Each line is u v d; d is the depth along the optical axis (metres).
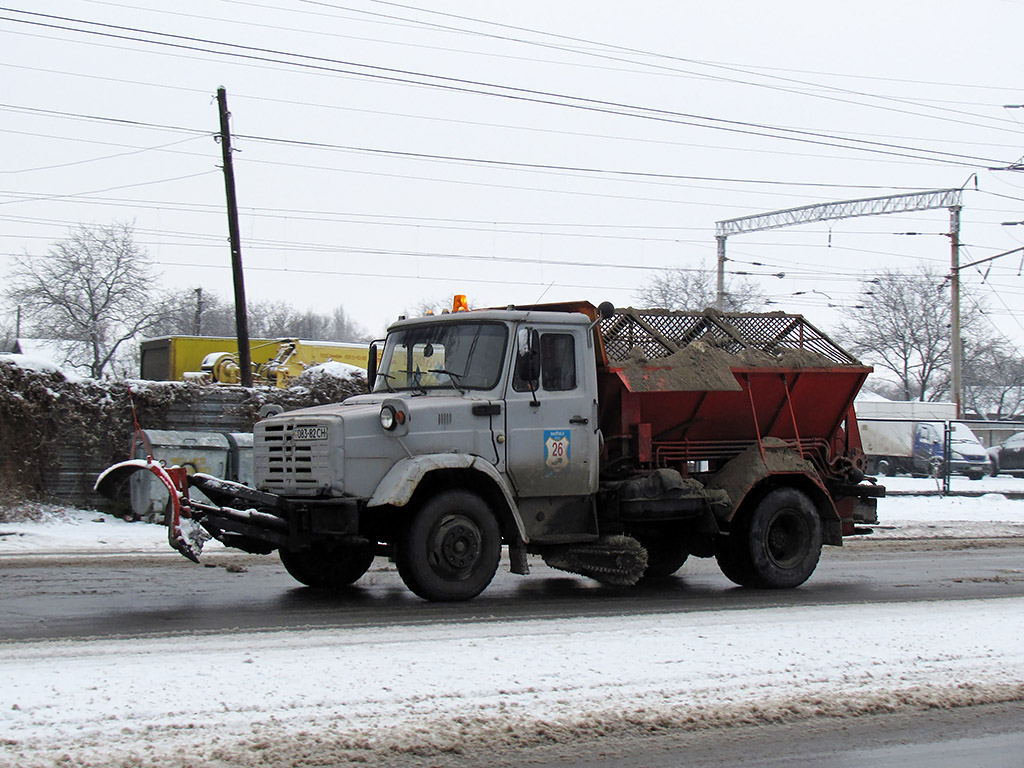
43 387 17.53
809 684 6.91
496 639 7.72
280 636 7.80
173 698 5.90
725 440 11.96
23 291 46.03
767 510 11.48
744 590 11.46
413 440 9.55
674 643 7.77
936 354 63.31
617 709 6.18
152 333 48.81
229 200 24.69
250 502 9.62
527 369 10.09
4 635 7.74
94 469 17.97
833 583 12.18
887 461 37.56
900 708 6.56
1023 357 71.38
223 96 24.34
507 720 5.88
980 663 7.65
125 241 47.25
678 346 11.72
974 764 5.59
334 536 9.38
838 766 5.50
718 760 5.50
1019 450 38.50
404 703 6.05
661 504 10.84
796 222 43.91
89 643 7.39
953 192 39.53
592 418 10.61
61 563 12.52
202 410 19.06
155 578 11.38
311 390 20.08
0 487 16.92
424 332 10.69
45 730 5.32
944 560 15.01
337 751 5.28
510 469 10.05
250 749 5.21
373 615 8.99
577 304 10.99
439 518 9.55
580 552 10.58
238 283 24.84
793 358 12.18
